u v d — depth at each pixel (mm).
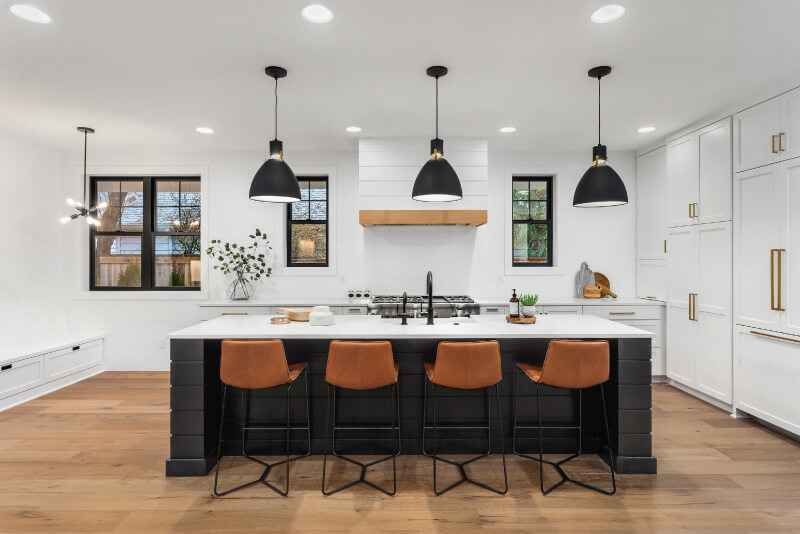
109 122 4141
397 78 3148
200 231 5379
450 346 2492
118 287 5410
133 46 2672
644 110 3822
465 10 2291
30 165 4773
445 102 3633
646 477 2701
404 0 2195
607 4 2240
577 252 5332
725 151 3787
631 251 5336
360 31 2506
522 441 3055
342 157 5258
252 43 2641
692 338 4230
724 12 2312
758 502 2418
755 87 3314
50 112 3859
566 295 5320
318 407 3037
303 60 2867
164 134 4547
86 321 5277
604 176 3018
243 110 3818
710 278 3984
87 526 2207
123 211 5418
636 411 2742
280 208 5297
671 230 4547
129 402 4117
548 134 4559
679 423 3580
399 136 4566
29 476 2717
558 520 2262
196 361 2736
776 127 3271
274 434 3041
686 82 3223
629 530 2172
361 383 2504
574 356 2461
